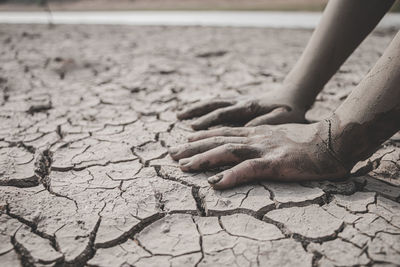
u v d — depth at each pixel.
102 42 1.45
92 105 0.83
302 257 0.51
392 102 0.52
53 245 0.53
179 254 0.51
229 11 2.62
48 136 0.72
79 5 3.56
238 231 0.54
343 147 0.57
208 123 0.70
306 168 0.58
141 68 1.07
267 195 0.58
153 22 2.06
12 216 0.56
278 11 2.54
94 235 0.54
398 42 0.52
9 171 0.63
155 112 0.80
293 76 0.70
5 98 0.86
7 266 0.50
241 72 1.03
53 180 0.62
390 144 0.68
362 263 0.50
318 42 0.66
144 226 0.55
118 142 0.70
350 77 0.96
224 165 0.61
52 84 0.94
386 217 0.54
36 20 2.18
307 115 0.76
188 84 0.94
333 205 0.56
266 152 0.60
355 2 0.61
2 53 1.25
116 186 0.60
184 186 0.60
